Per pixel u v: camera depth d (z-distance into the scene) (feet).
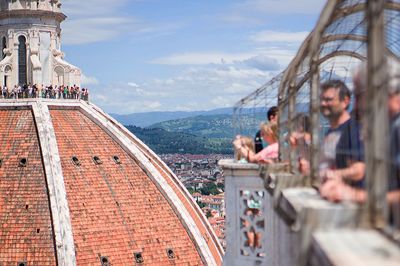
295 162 73.15
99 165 353.51
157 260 331.36
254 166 88.69
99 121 375.45
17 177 335.47
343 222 43.11
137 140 385.29
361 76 47.85
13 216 321.93
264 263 88.22
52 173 334.24
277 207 62.23
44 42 411.75
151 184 357.20
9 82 407.64
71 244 314.96
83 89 400.26
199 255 339.36
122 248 327.67
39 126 355.97
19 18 409.69
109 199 341.41
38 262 310.24
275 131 89.35
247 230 89.66
